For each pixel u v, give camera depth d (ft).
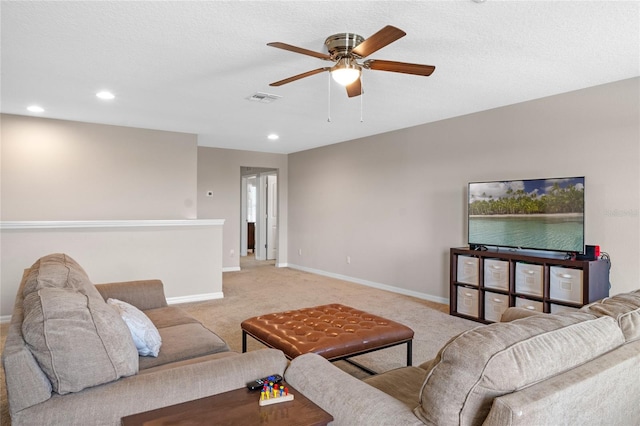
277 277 22.84
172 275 16.61
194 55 9.66
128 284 10.10
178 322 8.92
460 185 15.90
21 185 16.16
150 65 10.32
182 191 19.61
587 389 3.73
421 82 11.60
